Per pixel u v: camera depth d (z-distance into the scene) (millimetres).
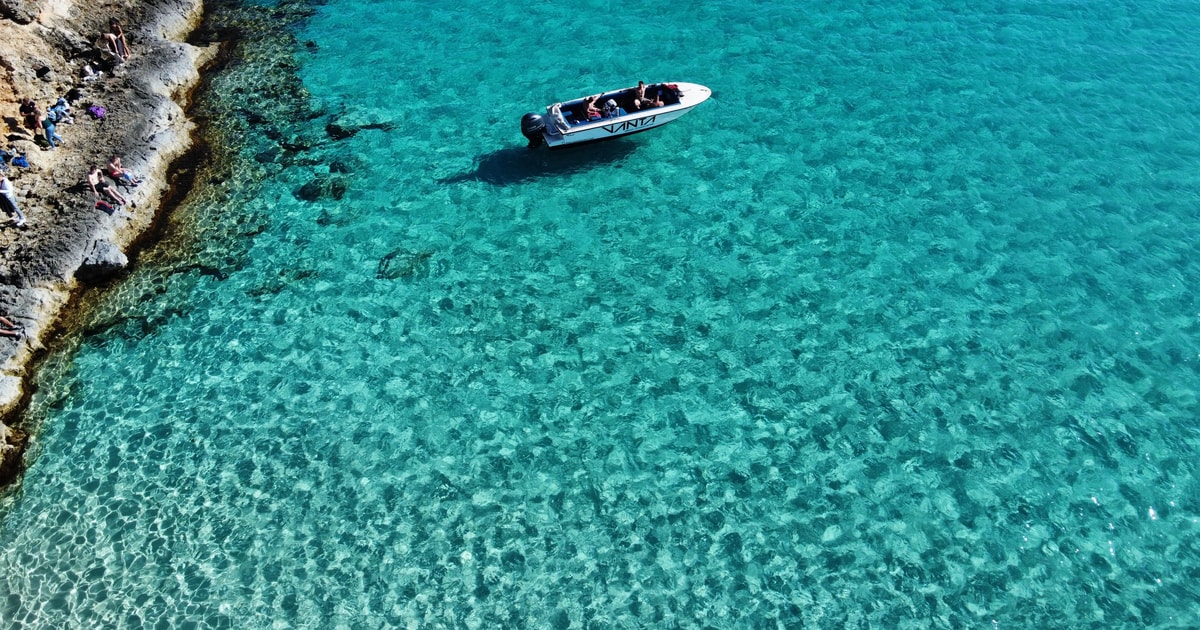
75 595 15625
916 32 31547
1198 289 20938
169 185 24859
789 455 17688
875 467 17422
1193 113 26703
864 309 20734
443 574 15922
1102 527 16281
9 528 16703
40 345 20250
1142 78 28500
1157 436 17797
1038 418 18219
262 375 19688
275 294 21625
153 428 18578
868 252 22266
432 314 21016
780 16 32781
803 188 24344
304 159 25969
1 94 24469
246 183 25047
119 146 24594
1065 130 26219
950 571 15703
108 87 26922
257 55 30859
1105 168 24688
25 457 18016
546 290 21547
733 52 30656
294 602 15523
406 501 17109
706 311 20828
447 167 25609
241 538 16531
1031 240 22438
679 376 19344
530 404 18875
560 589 15656
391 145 26531
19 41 25984
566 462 17719
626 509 16859
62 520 16844
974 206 23562
